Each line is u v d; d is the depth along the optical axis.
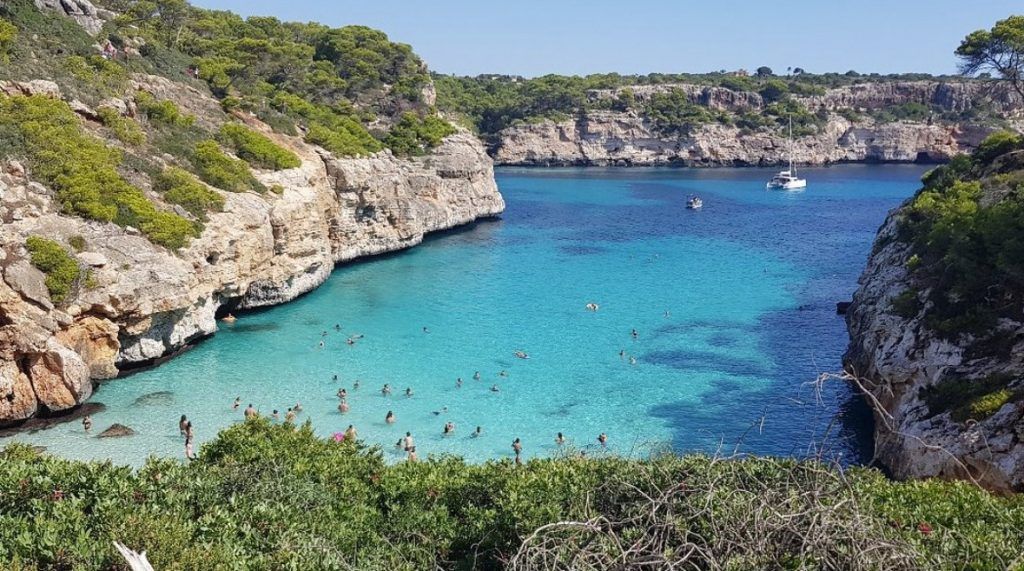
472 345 50.72
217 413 38.28
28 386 36.34
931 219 45.00
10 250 37.72
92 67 58.59
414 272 73.50
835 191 143.88
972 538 14.64
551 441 36.34
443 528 17.11
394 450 35.12
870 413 38.03
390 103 112.50
